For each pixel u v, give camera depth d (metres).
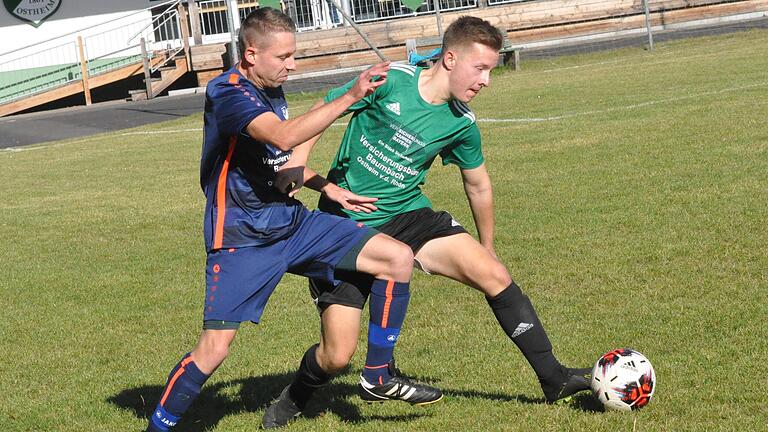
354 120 7.14
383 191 7.15
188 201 18.36
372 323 6.79
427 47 44.75
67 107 47.38
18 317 11.10
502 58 41.25
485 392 7.65
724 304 9.15
